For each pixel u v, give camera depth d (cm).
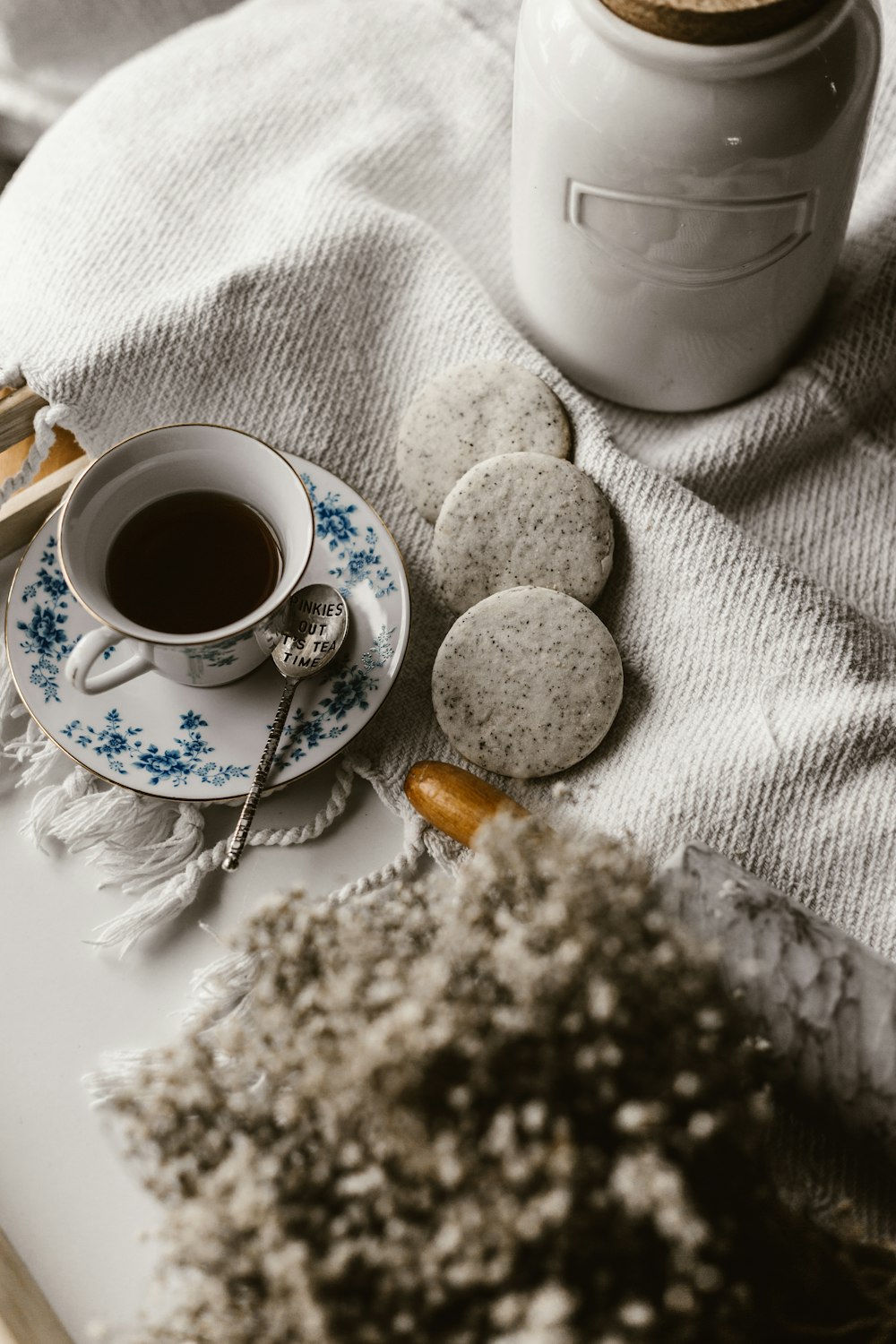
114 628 55
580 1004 45
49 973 58
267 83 69
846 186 58
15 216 67
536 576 62
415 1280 44
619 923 47
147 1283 52
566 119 55
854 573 64
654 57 53
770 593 59
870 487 65
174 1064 48
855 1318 48
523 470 61
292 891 50
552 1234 44
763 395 65
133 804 60
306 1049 46
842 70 54
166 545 59
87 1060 57
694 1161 46
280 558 59
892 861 57
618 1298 44
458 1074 45
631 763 60
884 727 58
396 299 66
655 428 67
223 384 65
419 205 69
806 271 60
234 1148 47
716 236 57
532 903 48
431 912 50
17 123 80
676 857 53
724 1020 47
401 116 69
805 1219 49
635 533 62
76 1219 55
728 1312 45
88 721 60
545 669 60
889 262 64
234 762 60
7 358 64
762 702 60
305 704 60
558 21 55
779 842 58
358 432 66
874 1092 50
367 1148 45
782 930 52
